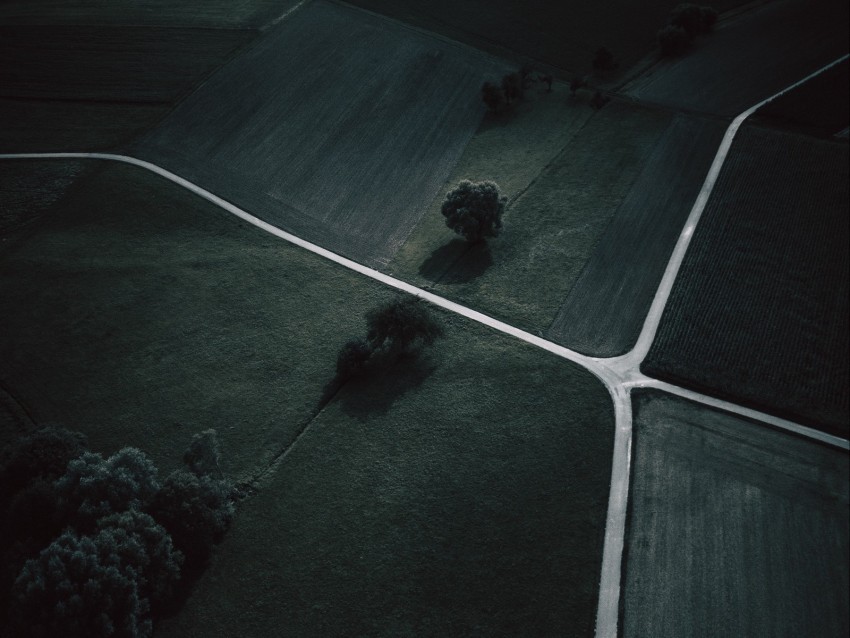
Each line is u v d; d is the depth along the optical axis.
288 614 40.34
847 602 39.81
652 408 50.88
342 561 42.75
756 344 55.38
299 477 47.62
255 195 74.69
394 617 39.94
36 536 41.25
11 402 53.59
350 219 71.69
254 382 54.53
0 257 67.38
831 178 71.81
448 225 65.62
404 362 55.38
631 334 56.84
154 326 59.50
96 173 77.44
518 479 46.53
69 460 44.50
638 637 38.50
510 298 60.84
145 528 39.84
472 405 51.53
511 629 39.03
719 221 67.50
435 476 47.03
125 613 36.97
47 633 35.19
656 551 42.47
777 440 48.59
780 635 38.47
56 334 59.25
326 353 56.56
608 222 68.31
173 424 51.62
